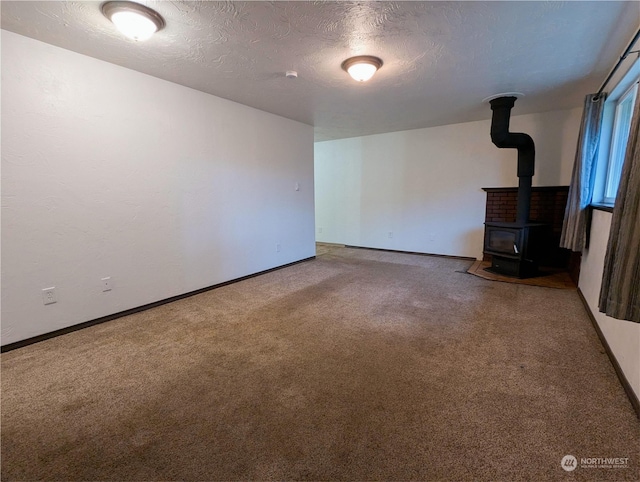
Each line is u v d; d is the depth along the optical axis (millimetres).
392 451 1382
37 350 2287
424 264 4910
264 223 4406
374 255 5676
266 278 4191
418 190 5598
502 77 3027
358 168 6262
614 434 1451
